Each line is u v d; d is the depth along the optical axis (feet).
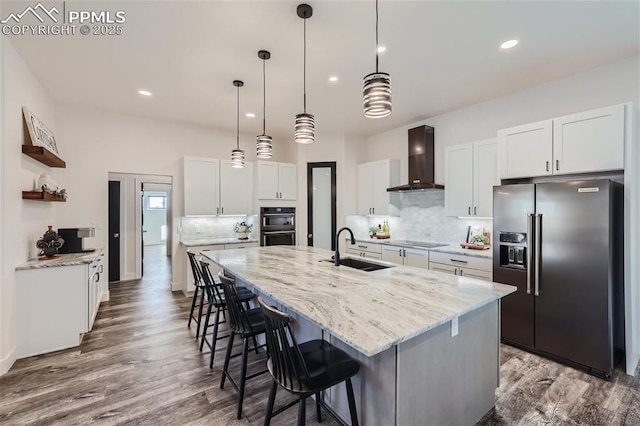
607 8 7.14
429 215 15.79
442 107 14.02
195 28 8.02
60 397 7.06
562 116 10.03
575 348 8.39
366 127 17.42
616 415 6.47
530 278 9.20
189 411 6.59
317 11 7.31
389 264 9.05
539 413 6.51
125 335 10.57
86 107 14.30
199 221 17.60
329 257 10.39
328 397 6.39
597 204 8.02
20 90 9.36
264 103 13.25
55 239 10.26
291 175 18.66
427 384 5.05
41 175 10.84
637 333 8.79
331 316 4.76
